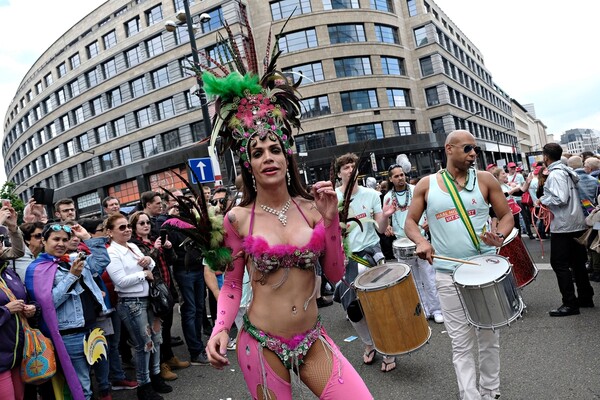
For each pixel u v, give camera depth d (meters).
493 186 2.96
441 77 36.25
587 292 4.79
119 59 32.44
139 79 31.86
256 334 1.92
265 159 1.95
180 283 4.94
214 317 6.09
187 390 4.20
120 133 33.19
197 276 5.02
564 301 4.70
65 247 3.63
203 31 28.50
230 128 2.08
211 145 2.07
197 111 29.02
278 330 1.91
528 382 3.31
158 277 4.30
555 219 4.67
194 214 1.91
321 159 29.62
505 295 2.66
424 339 3.32
